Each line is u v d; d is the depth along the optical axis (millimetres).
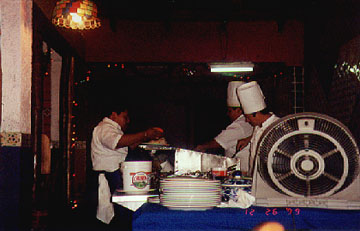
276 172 1631
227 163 3514
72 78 6578
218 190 1671
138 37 7586
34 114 4289
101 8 6629
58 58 7293
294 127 1623
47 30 4996
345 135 1585
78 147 7309
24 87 3916
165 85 8438
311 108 6695
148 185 2086
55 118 7340
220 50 7574
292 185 1625
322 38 6121
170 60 7578
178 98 8516
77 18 4637
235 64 7551
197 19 7164
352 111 4527
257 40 7547
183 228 1586
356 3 4578
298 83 7402
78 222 5441
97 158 3146
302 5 6484
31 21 4105
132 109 8453
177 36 7602
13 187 3707
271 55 7523
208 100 8555
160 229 1584
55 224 5270
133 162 2064
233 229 1577
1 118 3771
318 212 1575
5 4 3836
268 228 1575
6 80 3803
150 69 7930
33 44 4258
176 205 1630
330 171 1606
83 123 7391
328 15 5781
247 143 3559
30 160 4078
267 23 7543
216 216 1587
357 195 1603
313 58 6699
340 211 1583
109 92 7938
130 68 7891
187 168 3488
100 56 7559
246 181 2035
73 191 6902
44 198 5625
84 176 7309
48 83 7281
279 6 6578
